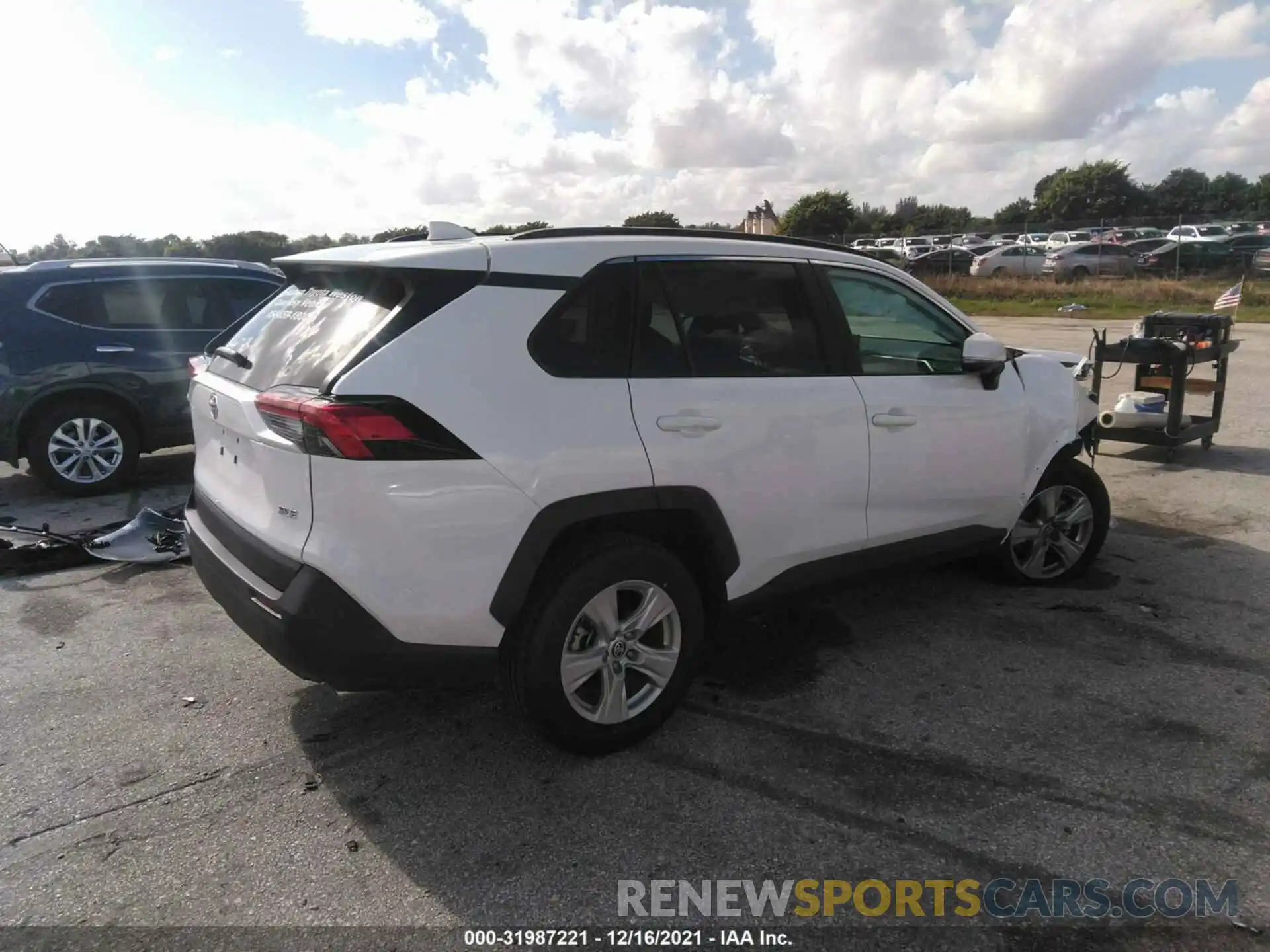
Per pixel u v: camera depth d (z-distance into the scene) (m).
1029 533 4.80
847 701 3.70
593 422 3.04
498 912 2.54
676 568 3.29
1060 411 4.70
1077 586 4.94
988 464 4.29
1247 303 22.97
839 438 3.68
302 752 3.33
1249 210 68.62
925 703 3.68
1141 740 3.39
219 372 3.49
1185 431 7.50
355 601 2.73
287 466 2.79
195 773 3.20
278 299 3.51
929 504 4.09
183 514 5.88
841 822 2.92
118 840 2.84
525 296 3.00
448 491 2.77
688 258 3.42
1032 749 3.33
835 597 4.79
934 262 35.66
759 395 3.45
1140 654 4.11
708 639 3.66
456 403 2.79
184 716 3.59
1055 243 43.12
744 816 2.95
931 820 2.93
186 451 8.58
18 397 6.52
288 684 3.86
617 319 3.19
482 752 3.32
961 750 3.33
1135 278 28.97
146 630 4.42
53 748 3.36
